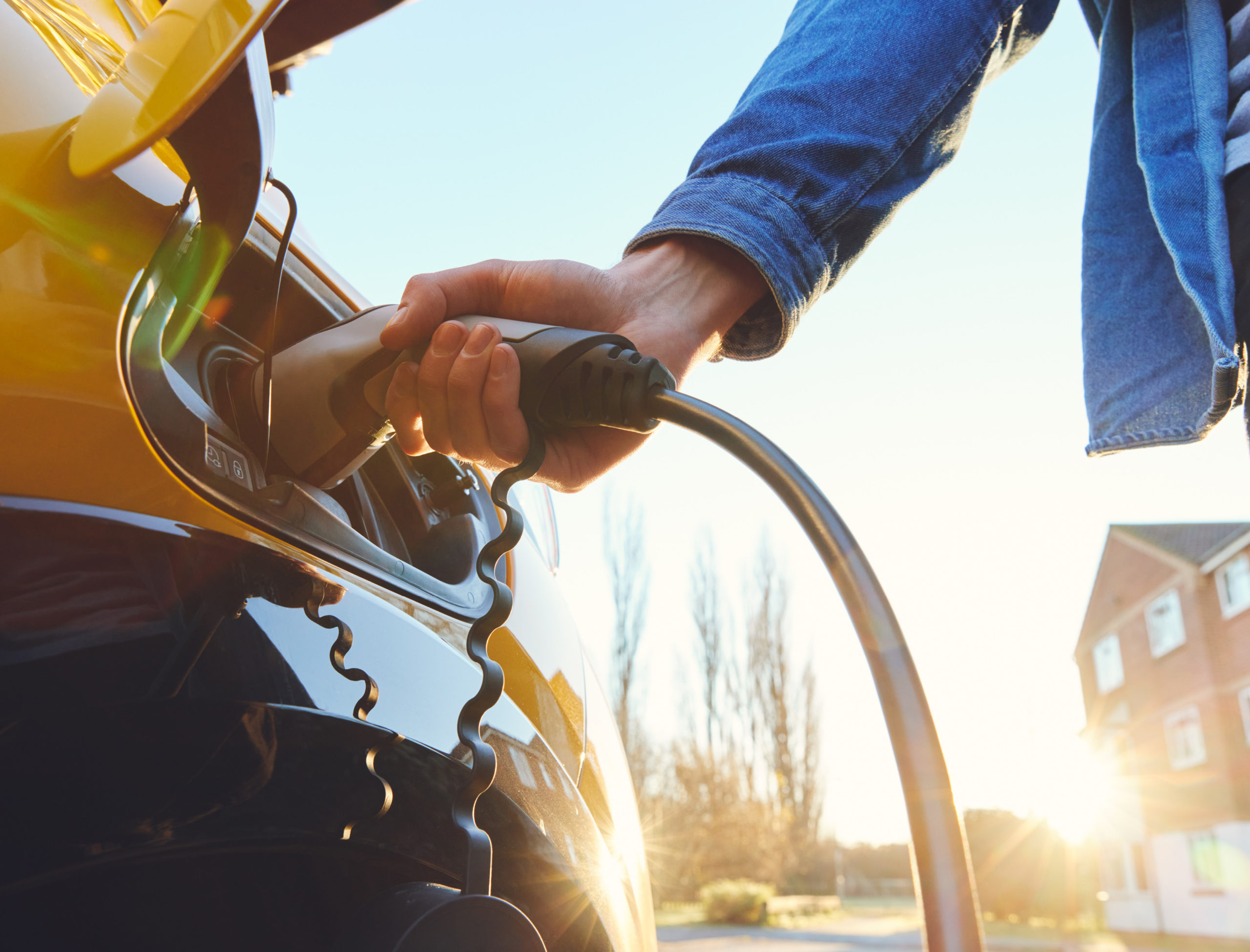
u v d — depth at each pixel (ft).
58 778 1.28
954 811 0.85
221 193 1.34
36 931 1.47
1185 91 2.45
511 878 1.87
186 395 1.55
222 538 1.48
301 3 1.92
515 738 2.00
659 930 51.06
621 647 66.64
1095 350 2.76
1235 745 50.52
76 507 1.33
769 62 2.64
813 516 1.10
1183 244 2.31
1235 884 49.52
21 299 1.37
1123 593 61.11
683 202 2.27
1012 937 56.80
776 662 67.51
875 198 2.37
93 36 1.80
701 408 1.45
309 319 2.19
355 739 1.56
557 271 1.99
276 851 1.53
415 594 1.88
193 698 1.37
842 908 63.10
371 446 1.80
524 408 1.63
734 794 65.31
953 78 2.50
